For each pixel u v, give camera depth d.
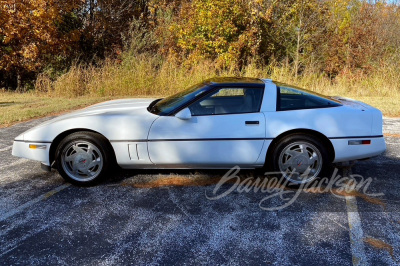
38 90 12.81
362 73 13.30
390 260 2.39
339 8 17.92
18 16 13.81
